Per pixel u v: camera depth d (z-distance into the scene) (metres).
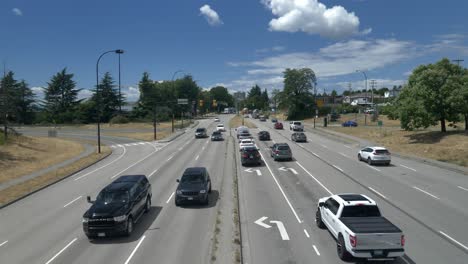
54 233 15.76
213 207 18.97
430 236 14.26
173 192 22.77
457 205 18.78
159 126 95.81
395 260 12.02
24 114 109.81
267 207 18.75
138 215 16.69
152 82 123.12
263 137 56.56
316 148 45.84
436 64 45.41
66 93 122.81
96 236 14.57
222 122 114.06
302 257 12.40
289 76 126.38
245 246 13.52
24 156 38.81
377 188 22.94
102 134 75.62
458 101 41.91
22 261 12.82
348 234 11.48
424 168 30.48
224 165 32.97
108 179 28.30
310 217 16.94
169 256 12.77
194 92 152.25
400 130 59.41
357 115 116.81
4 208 20.48
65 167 34.09
